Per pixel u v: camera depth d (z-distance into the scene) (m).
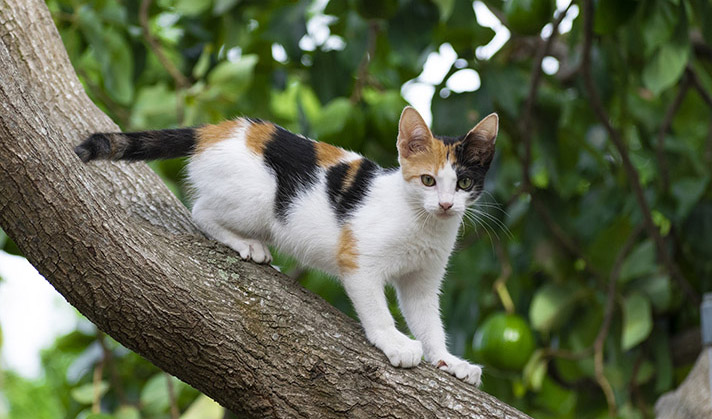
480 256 4.93
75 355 5.95
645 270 4.54
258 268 3.12
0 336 5.83
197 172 3.29
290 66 4.95
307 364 2.89
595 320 4.71
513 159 4.82
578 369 4.93
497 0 4.52
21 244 2.68
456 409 2.90
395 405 2.89
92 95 5.19
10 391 7.83
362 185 3.30
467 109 4.36
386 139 4.19
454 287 4.98
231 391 2.87
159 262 2.84
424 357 3.47
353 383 2.90
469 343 5.03
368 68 4.89
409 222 3.24
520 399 5.19
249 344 2.87
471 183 3.42
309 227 3.27
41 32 3.48
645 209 4.37
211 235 3.27
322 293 4.62
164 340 2.80
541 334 5.07
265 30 4.53
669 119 4.69
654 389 4.93
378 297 3.17
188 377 2.88
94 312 2.76
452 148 3.38
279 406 2.87
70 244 2.67
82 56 4.81
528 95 4.32
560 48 5.21
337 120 4.10
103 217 2.74
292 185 3.28
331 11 4.47
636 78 4.93
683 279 4.63
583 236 4.81
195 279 2.91
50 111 3.37
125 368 5.07
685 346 4.86
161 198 3.35
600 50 4.66
